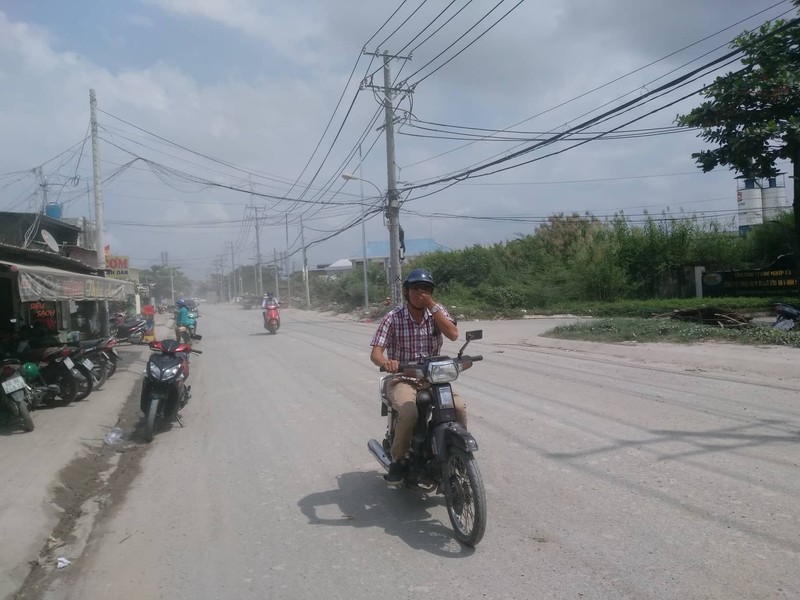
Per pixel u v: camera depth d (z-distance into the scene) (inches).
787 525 169.6
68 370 394.0
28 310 529.0
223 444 300.4
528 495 203.2
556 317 1195.3
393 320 197.8
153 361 335.6
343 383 453.4
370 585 150.9
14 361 339.9
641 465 227.3
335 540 179.5
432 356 191.6
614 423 290.0
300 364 581.0
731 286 1120.2
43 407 394.0
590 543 165.5
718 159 606.2
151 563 170.7
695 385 375.2
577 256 1355.8
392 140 1034.7
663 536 167.0
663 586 141.0
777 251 1194.0
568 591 141.5
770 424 276.2
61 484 241.3
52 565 174.7
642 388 372.5
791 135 555.2
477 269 1475.1
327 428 317.1
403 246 1056.8
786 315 589.3
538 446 258.1
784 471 213.3
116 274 1414.9
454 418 180.1
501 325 1031.0
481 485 162.4
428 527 185.6
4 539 181.6
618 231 1384.1
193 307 826.8
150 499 226.2
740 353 470.6
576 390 375.2
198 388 481.1
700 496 193.9
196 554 175.2
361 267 1909.4
